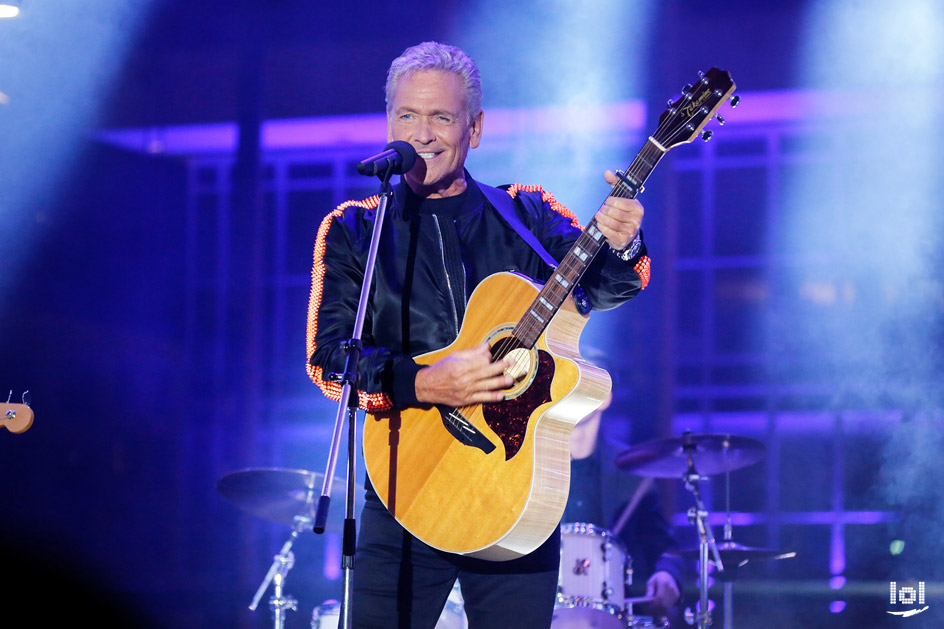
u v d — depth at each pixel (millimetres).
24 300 35875
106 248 37438
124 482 36406
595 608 16297
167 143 37656
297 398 37062
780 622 28219
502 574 8891
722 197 34781
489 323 9086
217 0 33281
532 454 8578
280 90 36250
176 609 32312
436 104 9328
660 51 31906
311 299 9789
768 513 32000
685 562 25406
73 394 36531
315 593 31812
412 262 9547
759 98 33562
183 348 37875
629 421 32219
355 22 34062
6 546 34219
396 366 8930
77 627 31969
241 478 19531
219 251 38250
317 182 37844
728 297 34594
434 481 8914
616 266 9008
